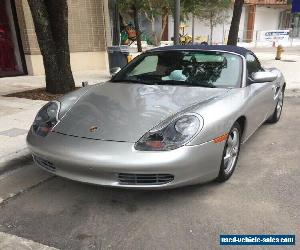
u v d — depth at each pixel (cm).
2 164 413
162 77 439
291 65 1461
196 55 460
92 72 1171
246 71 438
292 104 787
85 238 288
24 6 1015
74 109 372
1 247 276
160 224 306
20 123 561
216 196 352
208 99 369
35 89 819
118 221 312
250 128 437
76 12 1138
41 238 288
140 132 320
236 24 1338
